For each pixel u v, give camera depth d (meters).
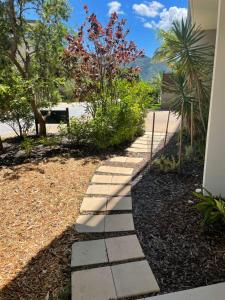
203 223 2.46
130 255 2.20
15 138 6.52
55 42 5.94
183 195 3.23
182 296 1.78
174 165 4.02
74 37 6.02
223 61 2.68
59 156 5.00
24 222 2.77
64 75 6.39
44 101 6.31
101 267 2.07
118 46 6.18
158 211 2.90
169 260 2.13
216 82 2.74
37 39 5.82
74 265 2.10
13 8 5.31
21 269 2.09
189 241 2.36
